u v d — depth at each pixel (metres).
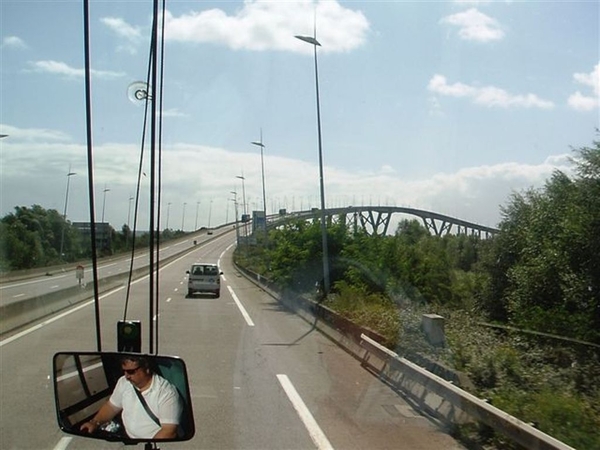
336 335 21.34
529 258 28.61
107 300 36.47
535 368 14.42
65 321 25.48
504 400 11.13
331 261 36.09
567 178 29.95
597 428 9.59
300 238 38.62
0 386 12.86
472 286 35.97
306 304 29.48
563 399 10.64
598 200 23.36
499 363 13.77
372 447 9.13
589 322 20.86
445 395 10.83
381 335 17.11
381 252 34.88
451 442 9.52
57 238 84.50
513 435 8.38
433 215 108.44
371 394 12.85
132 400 5.00
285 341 21.05
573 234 23.91
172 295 41.62
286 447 9.02
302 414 11.02
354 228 38.34
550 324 20.98
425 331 17.52
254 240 78.50
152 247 6.79
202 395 12.46
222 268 83.69
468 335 18.31
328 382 14.07
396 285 33.06
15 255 68.00
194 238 164.50
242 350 18.73
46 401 11.52
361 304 26.00
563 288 23.47
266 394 12.68
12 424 9.91
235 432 9.78
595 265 22.77
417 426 10.41
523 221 32.75
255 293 45.66
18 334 21.44
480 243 39.78
